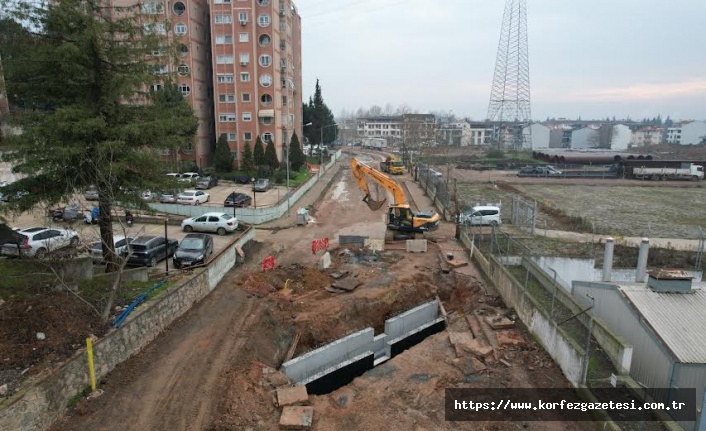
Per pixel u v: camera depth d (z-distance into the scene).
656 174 72.94
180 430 12.65
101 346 14.41
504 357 17.36
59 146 17.61
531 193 58.41
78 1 18.53
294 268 27.12
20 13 17.34
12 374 12.45
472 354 17.69
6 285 16.45
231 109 65.50
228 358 16.41
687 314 15.12
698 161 76.12
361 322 22.50
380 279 25.67
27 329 13.98
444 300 25.45
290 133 74.50
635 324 15.25
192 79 63.50
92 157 18.23
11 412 11.11
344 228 38.75
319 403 14.90
